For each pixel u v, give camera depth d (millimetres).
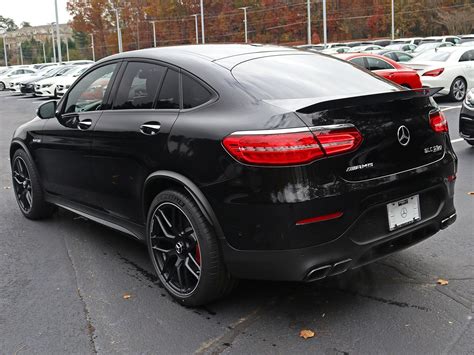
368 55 13305
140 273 4148
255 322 3312
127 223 4102
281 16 83938
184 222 3480
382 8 80188
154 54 3990
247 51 4012
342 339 3070
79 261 4430
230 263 3219
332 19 82312
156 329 3285
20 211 5973
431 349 2930
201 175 3244
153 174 3600
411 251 4324
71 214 5773
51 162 4945
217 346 3068
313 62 4004
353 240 3072
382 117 3193
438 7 75312
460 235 4648
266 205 2969
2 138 12625
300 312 3410
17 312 3572
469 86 15016
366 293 3623
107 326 3346
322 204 2943
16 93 32281
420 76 14711
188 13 88875
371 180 3113
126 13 91688
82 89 4582
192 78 3584
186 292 3514
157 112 3709
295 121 2971
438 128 3549
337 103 3002
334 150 2971
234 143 3061
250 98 3273
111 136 3992
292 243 2957
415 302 3459
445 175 3555
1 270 4285
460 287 3646
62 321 3430
